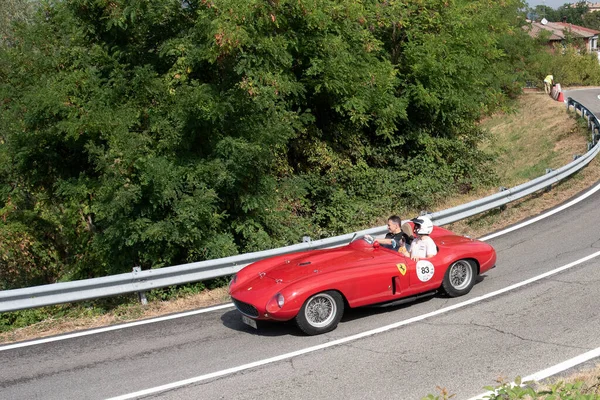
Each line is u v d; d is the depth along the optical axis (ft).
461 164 61.16
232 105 40.06
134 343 25.14
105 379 21.40
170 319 28.32
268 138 40.65
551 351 21.03
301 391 19.27
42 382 21.49
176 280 31.19
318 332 24.41
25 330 28.04
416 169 59.26
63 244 55.31
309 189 53.36
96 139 39.24
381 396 18.53
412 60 59.72
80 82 39.06
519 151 90.89
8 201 53.93
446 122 64.28
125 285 30.04
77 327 28.07
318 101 55.42
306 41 49.42
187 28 42.70
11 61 42.47
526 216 44.78
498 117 116.88
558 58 173.88
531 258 33.83
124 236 37.37
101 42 42.68
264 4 40.93
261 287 24.86
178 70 40.16
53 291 28.35
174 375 21.35
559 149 81.05
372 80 52.26
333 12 49.85
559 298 26.58
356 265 25.64
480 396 18.03
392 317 25.95
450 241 28.91
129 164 36.29
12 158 43.39
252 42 39.73
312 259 27.04
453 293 27.81
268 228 45.29
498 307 26.12
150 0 40.81
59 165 43.70
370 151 58.75
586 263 31.63
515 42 131.85
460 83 62.13
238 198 42.14
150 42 43.65
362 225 50.62
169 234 36.91
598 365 19.31
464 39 61.98
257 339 24.57
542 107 112.37
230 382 20.40
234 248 39.17
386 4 58.70
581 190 51.31
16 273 53.88
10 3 86.63
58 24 43.01
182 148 40.27
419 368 20.40
